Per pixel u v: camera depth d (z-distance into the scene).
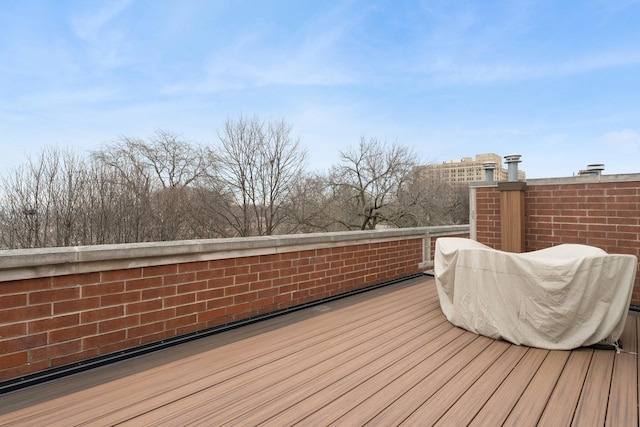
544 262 2.81
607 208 4.17
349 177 20.28
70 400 2.03
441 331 3.26
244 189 17.89
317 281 4.30
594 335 2.76
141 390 2.15
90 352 2.54
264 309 3.72
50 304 2.37
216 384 2.23
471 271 3.22
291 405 1.98
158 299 2.92
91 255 2.51
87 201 12.27
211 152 16.88
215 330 3.23
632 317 3.67
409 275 5.85
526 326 2.89
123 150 13.80
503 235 4.89
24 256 2.21
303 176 19.28
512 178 4.98
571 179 4.42
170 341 2.94
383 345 2.91
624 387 2.18
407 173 20.38
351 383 2.25
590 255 2.89
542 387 2.19
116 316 2.68
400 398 2.06
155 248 2.84
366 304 4.22
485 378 2.31
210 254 3.25
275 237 3.83
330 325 3.45
